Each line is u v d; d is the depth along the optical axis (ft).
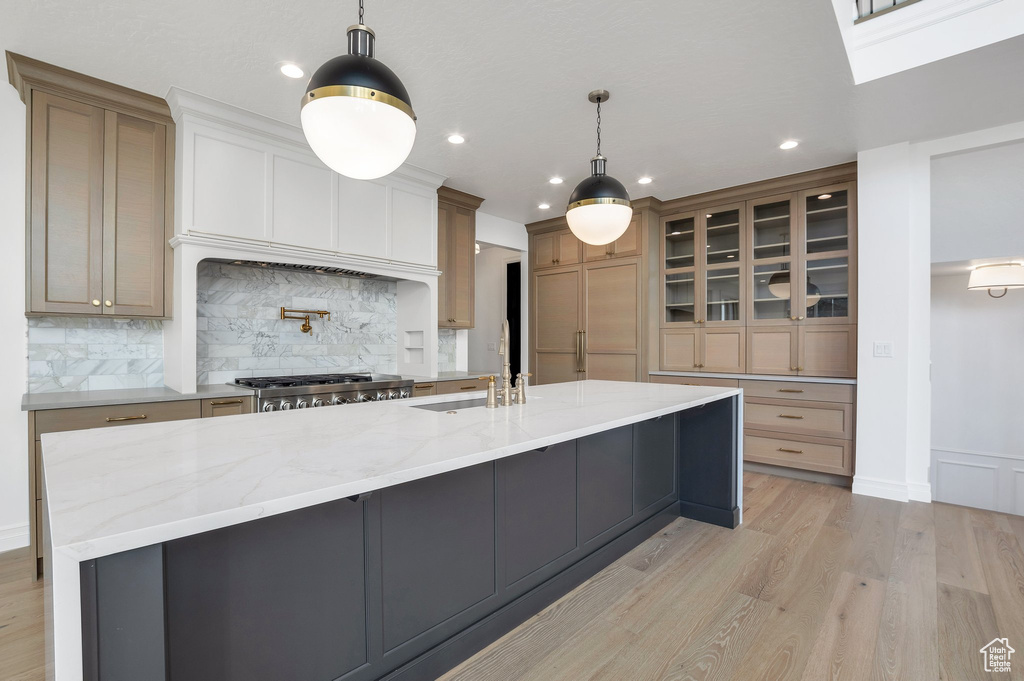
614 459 7.90
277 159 10.02
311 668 4.04
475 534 5.49
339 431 5.11
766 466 13.26
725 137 10.44
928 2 7.54
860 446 11.37
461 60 7.58
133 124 8.63
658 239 15.57
